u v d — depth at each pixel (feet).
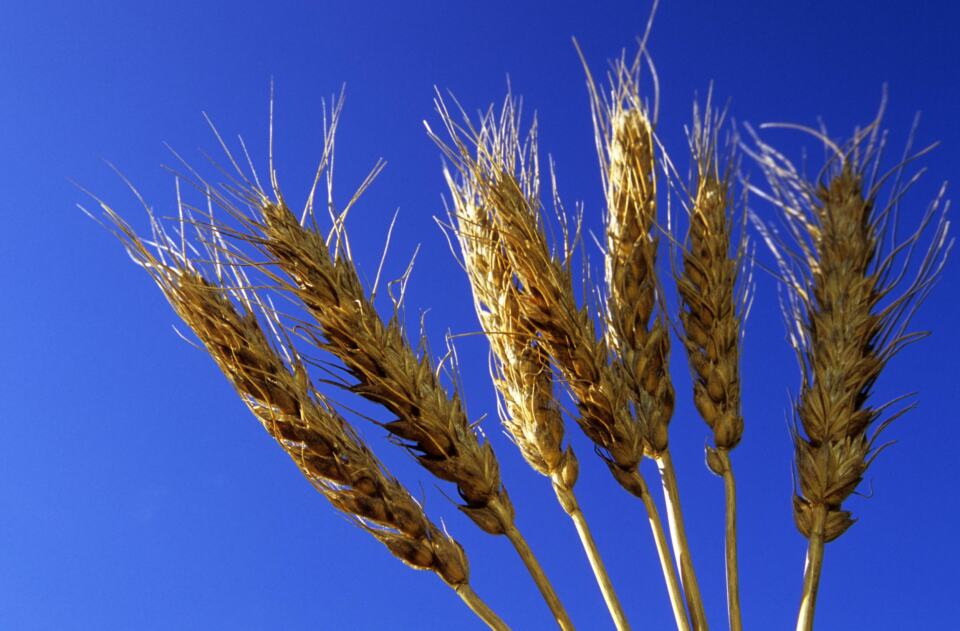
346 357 1.19
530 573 1.22
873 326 1.31
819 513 1.28
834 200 1.35
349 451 1.19
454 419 1.22
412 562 1.19
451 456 1.22
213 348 1.16
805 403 1.30
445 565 1.20
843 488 1.27
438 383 1.22
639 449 1.28
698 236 1.34
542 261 1.26
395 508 1.19
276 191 1.18
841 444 1.28
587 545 1.26
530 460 1.29
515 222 1.26
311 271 1.17
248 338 1.17
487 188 1.27
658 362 1.31
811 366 1.31
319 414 1.18
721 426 1.30
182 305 1.16
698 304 1.32
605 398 1.27
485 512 1.22
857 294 1.31
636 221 1.35
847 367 1.30
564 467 1.28
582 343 1.26
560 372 1.28
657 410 1.30
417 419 1.20
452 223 1.34
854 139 1.35
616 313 1.33
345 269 1.19
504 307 1.30
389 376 1.19
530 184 1.28
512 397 1.30
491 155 1.28
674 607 1.25
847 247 1.33
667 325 1.32
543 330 1.27
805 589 1.26
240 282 1.17
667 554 1.26
